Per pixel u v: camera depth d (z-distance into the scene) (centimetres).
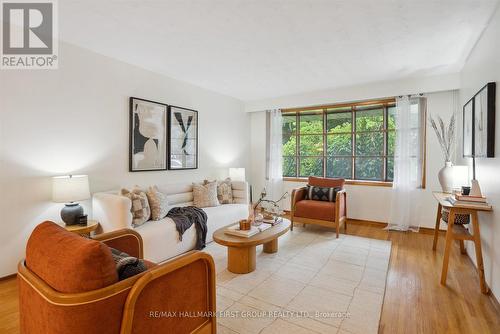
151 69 379
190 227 328
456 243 364
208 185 420
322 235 404
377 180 484
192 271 148
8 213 254
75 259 110
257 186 595
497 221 217
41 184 275
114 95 339
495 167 225
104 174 330
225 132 530
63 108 291
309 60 341
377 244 363
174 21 245
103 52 319
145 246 272
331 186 449
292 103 527
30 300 125
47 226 142
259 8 223
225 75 405
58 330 108
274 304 217
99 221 292
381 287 245
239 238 269
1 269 252
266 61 346
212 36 275
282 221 332
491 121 227
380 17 236
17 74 258
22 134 262
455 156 400
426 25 250
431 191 421
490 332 182
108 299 111
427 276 267
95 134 320
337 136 522
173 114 416
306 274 272
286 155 578
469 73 323
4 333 181
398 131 431
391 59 337
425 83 405
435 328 186
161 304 131
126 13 232
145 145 375
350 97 466
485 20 239
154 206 315
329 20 242
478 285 247
